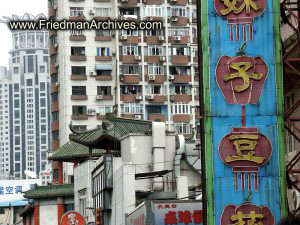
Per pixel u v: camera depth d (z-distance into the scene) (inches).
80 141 3720.5
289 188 2186.3
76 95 6574.8
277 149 2144.4
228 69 2169.0
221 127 2154.3
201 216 2455.7
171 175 3351.4
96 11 6614.2
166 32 6451.8
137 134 3363.7
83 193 3882.9
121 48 6446.9
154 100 6382.9
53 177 6333.7
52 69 6771.7
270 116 2154.3
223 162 2143.2
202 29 2185.0
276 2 2185.0
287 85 2379.4
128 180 2940.5
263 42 2175.2
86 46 6624.0
